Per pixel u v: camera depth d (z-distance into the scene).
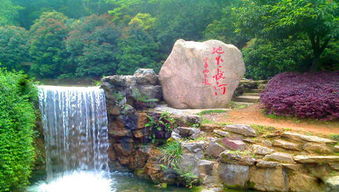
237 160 5.98
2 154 5.17
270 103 8.21
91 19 18.47
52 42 18.23
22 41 18.17
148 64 17.59
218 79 9.55
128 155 8.32
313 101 7.34
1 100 5.70
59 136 8.20
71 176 8.12
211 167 6.38
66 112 8.33
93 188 7.03
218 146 6.54
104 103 8.71
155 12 20.33
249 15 9.73
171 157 6.98
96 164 8.73
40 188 7.02
